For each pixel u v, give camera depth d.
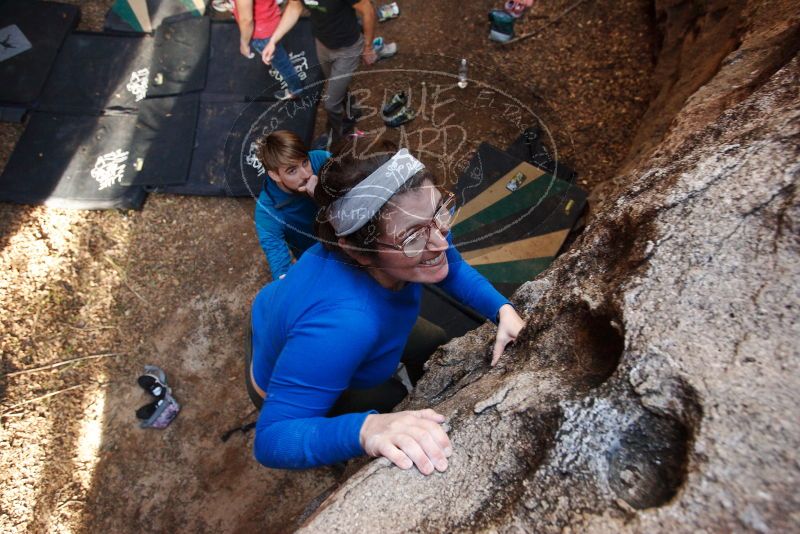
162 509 2.79
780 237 0.95
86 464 2.90
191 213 3.50
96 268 3.41
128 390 3.07
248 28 2.24
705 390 0.82
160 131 3.58
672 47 2.82
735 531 0.71
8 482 2.88
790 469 0.72
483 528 0.92
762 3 2.10
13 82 3.94
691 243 1.01
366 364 1.32
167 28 3.80
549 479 0.90
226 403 3.00
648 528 0.76
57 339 3.22
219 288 3.31
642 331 0.94
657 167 1.32
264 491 2.77
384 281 1.12
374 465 1.08
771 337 0.85
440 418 1.09
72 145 3.71
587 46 2.71
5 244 3.47
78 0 4.34
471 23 2.48
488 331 1.58
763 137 1.10
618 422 0.89
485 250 1.84
